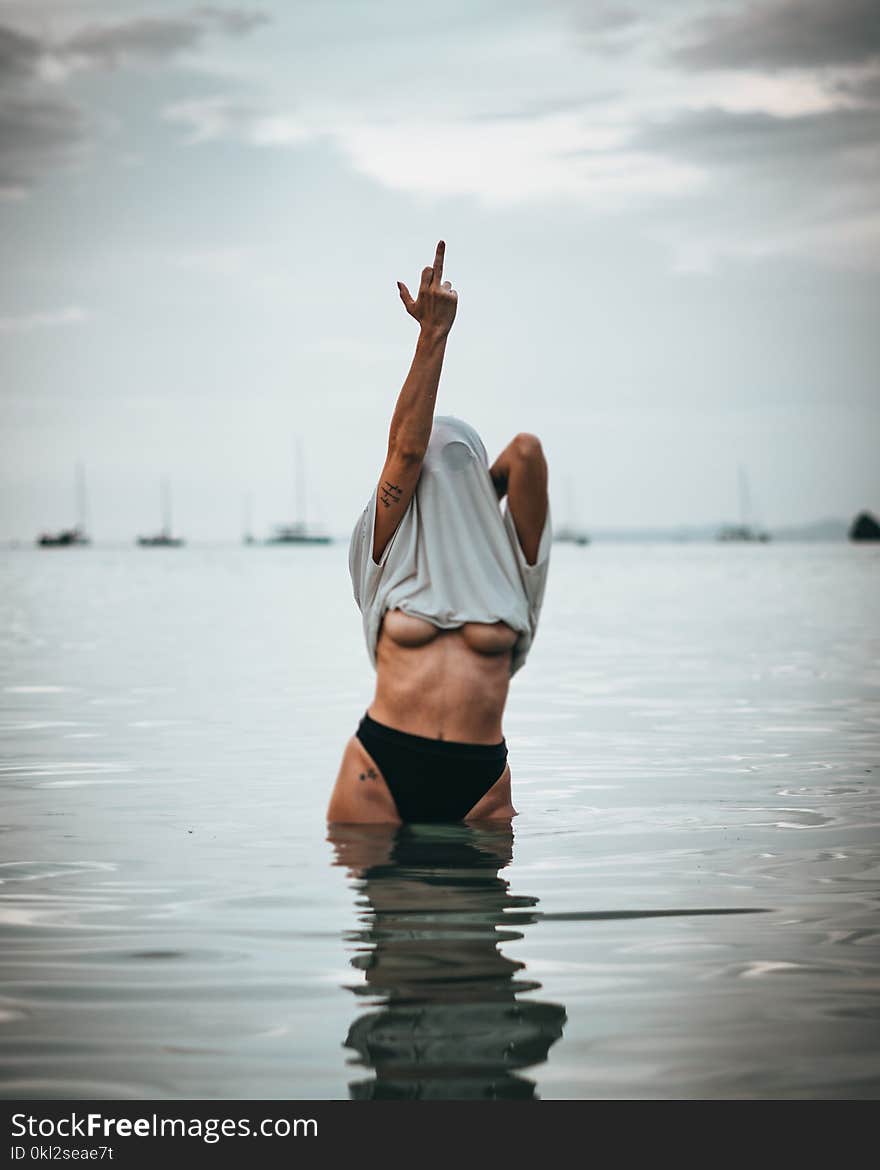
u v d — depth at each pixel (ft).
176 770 22.22
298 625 66.69
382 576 17.67
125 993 10.50
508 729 27.81
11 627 65.92
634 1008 10.09
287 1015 9.97
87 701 33.06
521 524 17.69
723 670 41.75
